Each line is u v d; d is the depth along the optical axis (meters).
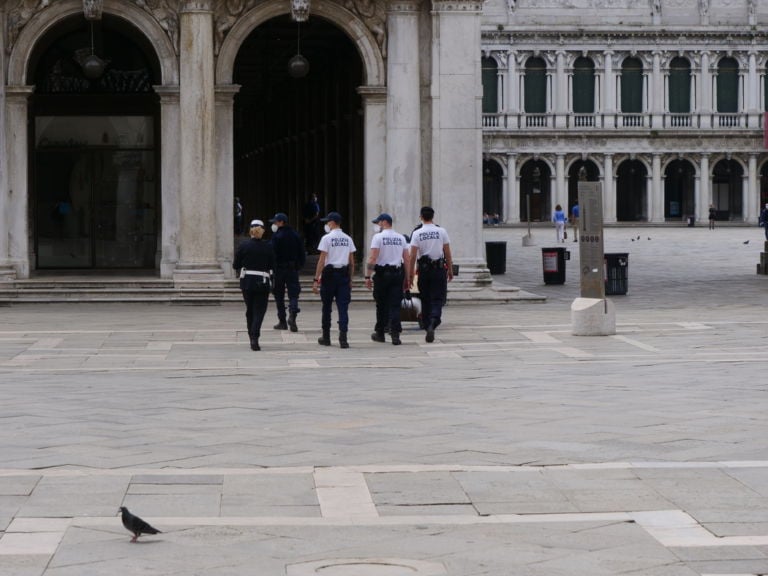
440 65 42.50
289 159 71.19
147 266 45.34
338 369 25.94
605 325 31.98
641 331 32.91
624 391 22.12
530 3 124.69
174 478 14.98
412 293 33.09
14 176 41.56
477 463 15.84
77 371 25.72
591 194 31.98
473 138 42.72
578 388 22.58
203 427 18.52
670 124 125.88
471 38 42.59
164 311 38.94
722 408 20.02
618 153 125.44
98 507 13.65
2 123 41.41
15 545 12.18
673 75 126.00
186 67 41.47
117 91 44.78
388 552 11.95
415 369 25.89
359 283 42.09
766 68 126.19
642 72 125.75
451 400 21.17
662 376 24.22
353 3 42.34
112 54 44.75
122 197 45.16
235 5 42.03
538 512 13.43
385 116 42.66
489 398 21.38
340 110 55.41
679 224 124.62
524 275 56.69
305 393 22.19
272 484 14.67
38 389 22.83
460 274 42.25
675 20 125.44
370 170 42.78
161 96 41.84
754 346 29.44
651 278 53.75
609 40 124.94
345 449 16.78
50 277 42.84
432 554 11.88
